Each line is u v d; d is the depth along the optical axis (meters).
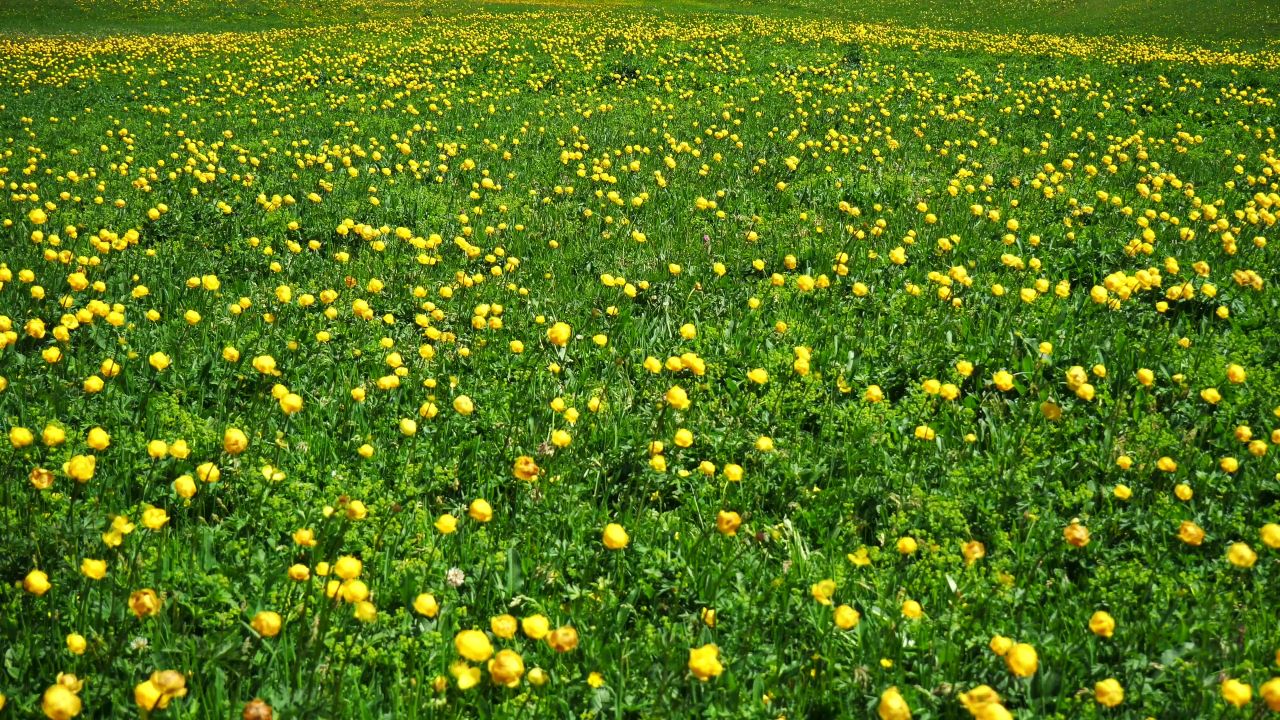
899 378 5.34
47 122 15.13
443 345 5.68
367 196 9.77
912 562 3.74
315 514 3.87
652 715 2.90
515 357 5.59
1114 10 39.22
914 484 4.28
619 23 31.50
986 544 3.90
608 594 3.50
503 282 6.85
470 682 2.62
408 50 24.42
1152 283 5.60
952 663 3.14
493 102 16.94
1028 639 3.26
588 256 7.72
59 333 4.58
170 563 3.50
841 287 6.81
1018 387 5.14
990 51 23.30
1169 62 20.59
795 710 2.97
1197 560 3.73
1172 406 4.96
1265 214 7.14
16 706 2.74
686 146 11.22
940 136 13.02
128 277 6.75
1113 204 8.91
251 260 7.44
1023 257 7.48
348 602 3.31
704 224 8.80
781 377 5.34
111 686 2.89
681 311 6.44
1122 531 3.95
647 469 4.36
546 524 3.97
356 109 16.52
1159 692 3.00
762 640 3.32
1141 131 12.38
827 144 12.48
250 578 3.46
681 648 3.21
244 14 37.94
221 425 4.59
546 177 10.91
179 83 20.27
